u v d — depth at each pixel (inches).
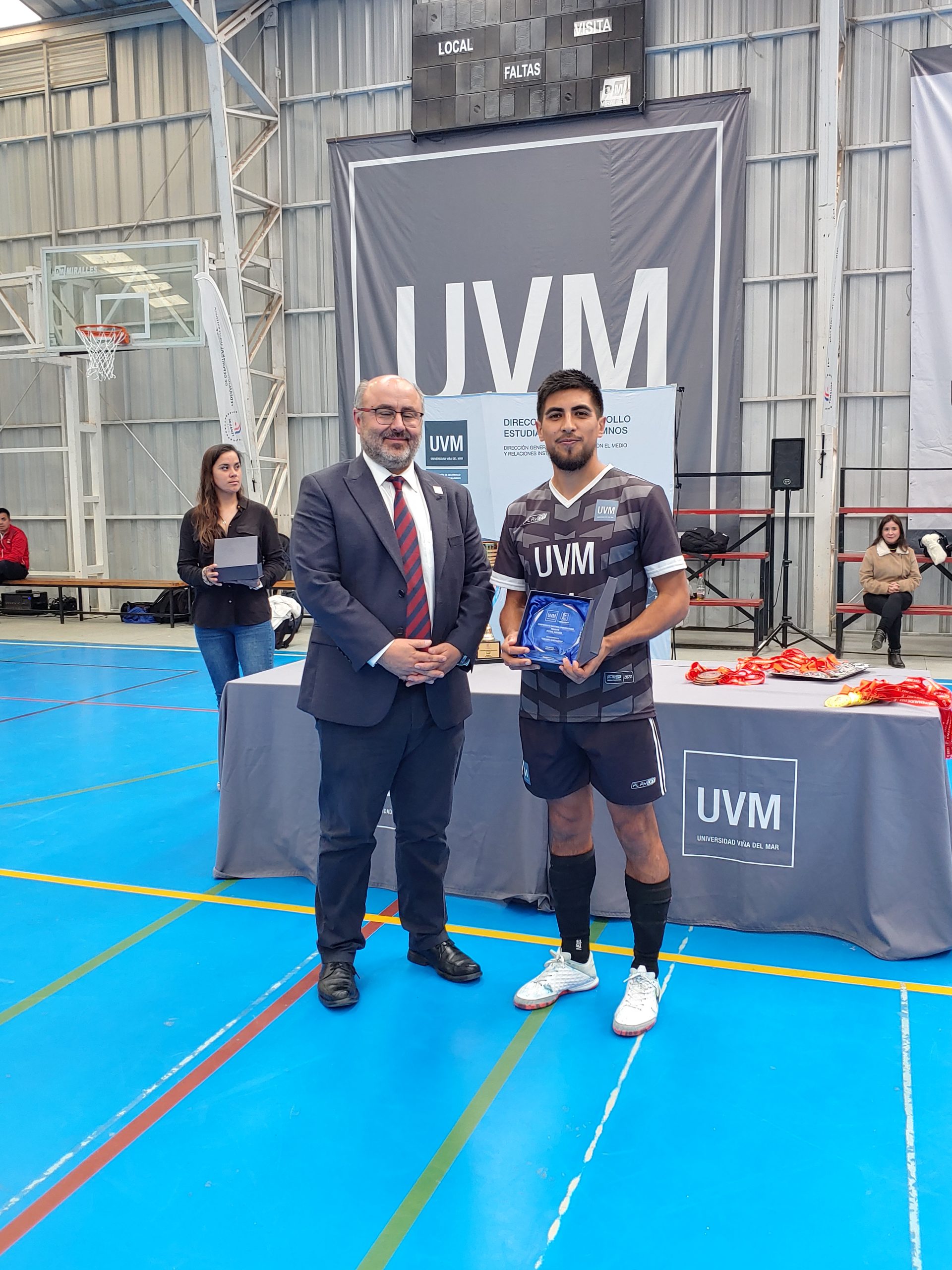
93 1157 66.7
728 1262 56.4
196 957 97.7
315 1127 69.6
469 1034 82.3
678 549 78.2
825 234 287.3
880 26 300.5
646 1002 82.7
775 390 319.9
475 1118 70.4
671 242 315.9
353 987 88.2
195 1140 68.4
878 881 95.2
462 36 327.0
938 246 296.7
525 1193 62.4
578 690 79.7
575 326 328.2
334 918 89.6
